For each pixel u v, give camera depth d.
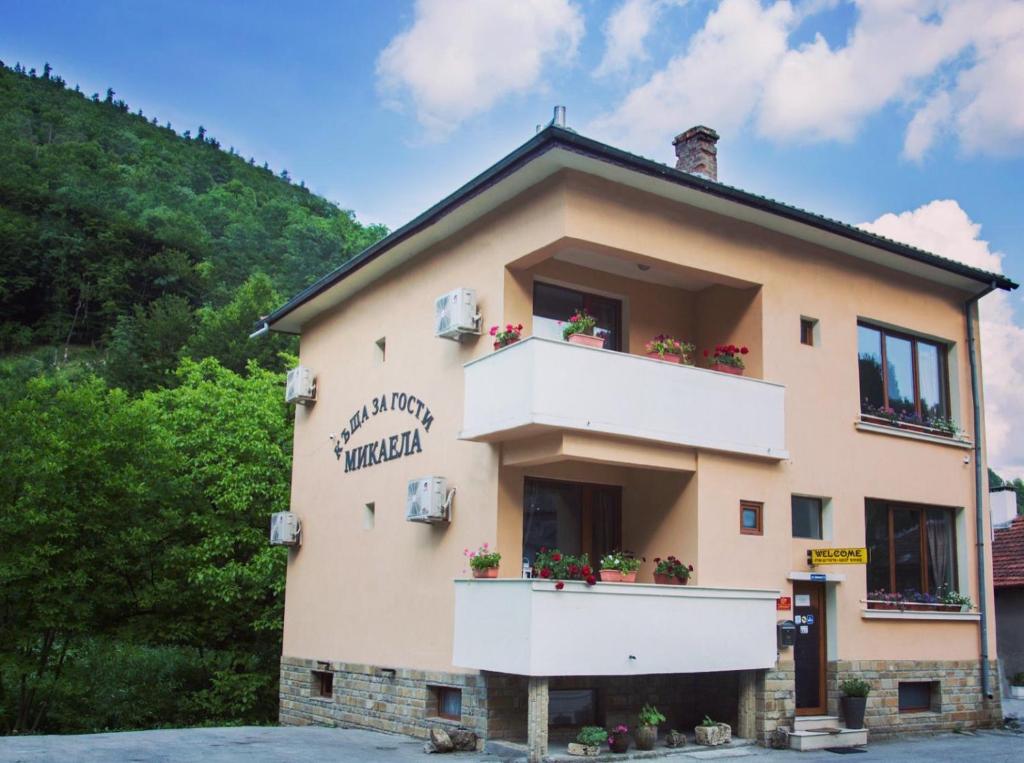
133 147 122.12
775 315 13.62
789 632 12.66
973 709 15.18
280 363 39.69
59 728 20.14
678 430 11.96
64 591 18.59
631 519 13.23
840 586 13.66
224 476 21.34
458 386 13.21
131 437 20.09
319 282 16.59
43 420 19.56
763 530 12.88
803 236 14.10
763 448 12.81
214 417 23.19
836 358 14.37
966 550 15.79
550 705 11.99
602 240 11.77
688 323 14.44
